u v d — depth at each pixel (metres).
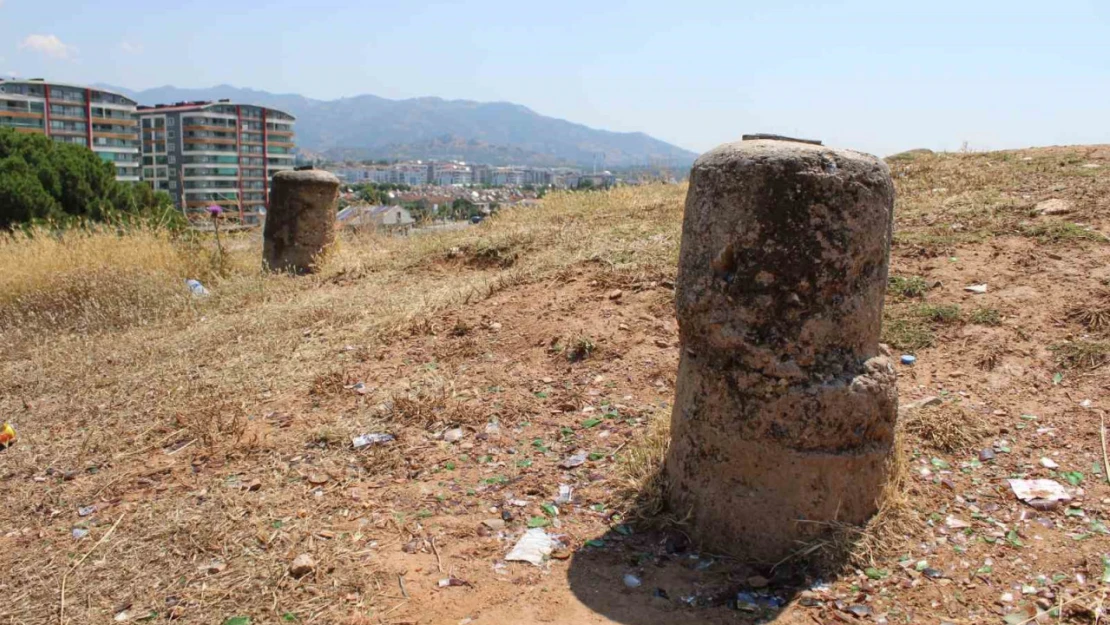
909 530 3.09
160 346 6.16
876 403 3.00
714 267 3.00
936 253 5.57
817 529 2.97
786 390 2.93
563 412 4.37
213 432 4.41
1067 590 2.73
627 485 3.51
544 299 5.80
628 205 8.52
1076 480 3.37
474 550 3.19
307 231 8.78
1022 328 4.54
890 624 2.63
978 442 3.70
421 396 4.64
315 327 6.12
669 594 2.85
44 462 4.29
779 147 2.92
